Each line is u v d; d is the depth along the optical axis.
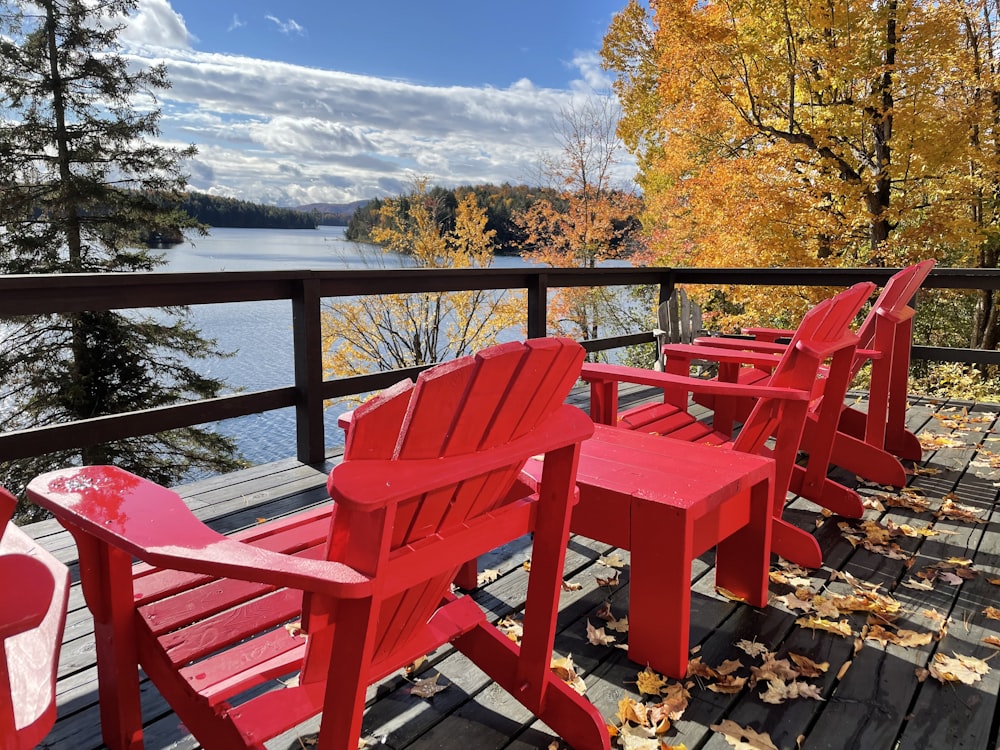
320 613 0.91
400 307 11.48
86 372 12.06
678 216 12.36
